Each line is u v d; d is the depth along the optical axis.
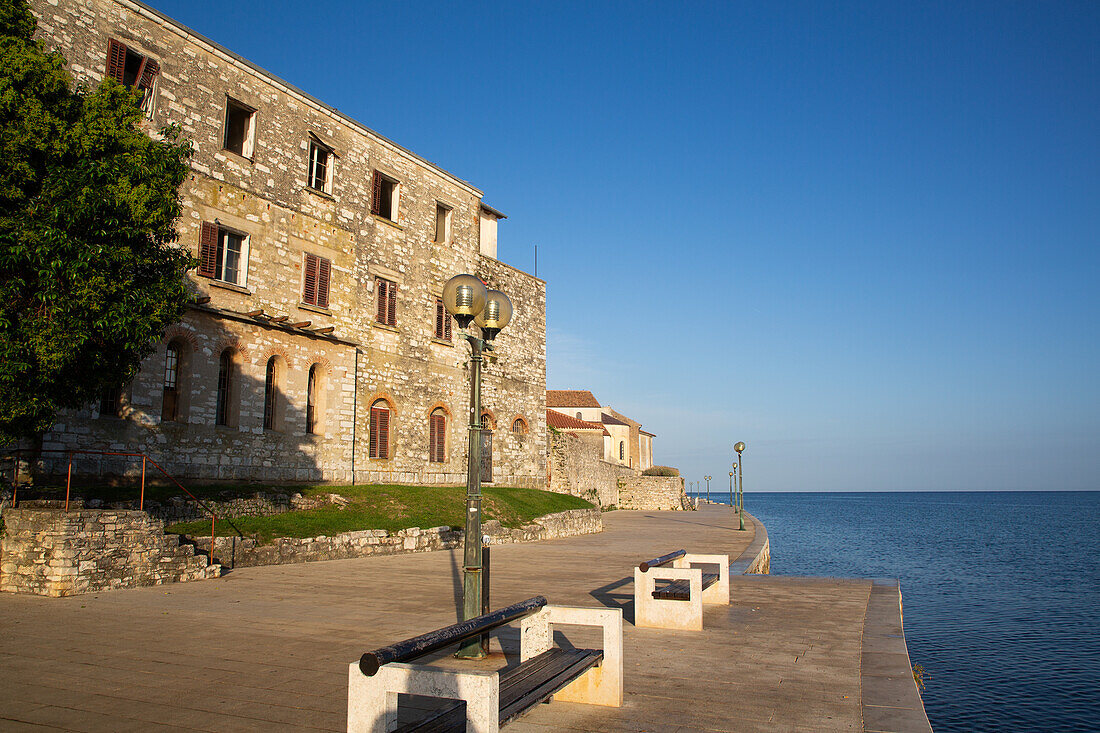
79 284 12.94
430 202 34.84
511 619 7.21
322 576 17.20
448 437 34.94
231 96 25.58
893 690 8.08
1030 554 49.22
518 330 41.41
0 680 8.12
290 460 26.45
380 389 31.17
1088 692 16.52
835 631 11.42
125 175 14.00
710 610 13.34
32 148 13.30
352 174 30.48
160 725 6.71
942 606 28.08
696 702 7.65
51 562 13.61
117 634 10.60
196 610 12.62
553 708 7.46
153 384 21.89
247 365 25.03
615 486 64.75
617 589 16.06
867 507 168.50
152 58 23.09
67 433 19.67
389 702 5.19
